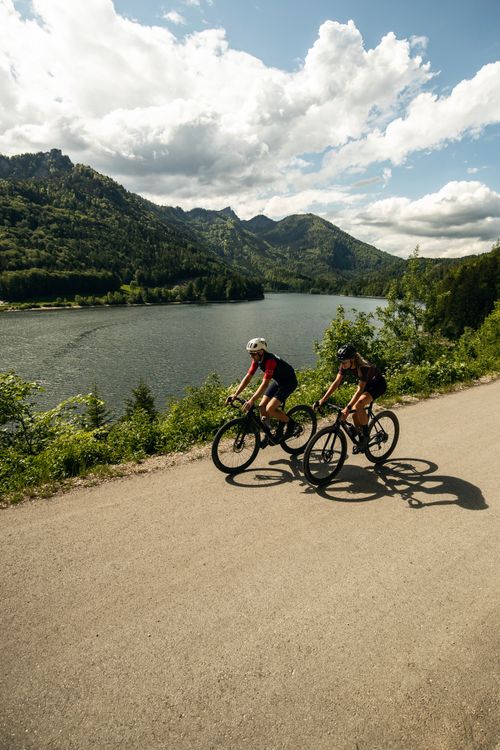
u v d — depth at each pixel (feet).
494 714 7.50
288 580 11.00
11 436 26.27
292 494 15.79
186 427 22.26
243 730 7.22
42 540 12.71
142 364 157.79
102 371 145.79
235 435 17.75
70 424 27.86
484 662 8.55
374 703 7.67
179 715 7.49
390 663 8.52
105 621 9.59
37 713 7.52
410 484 16.69
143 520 13.88
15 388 26.68
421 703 7.68
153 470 17.93
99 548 12.32
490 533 13.29
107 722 7.37
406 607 10.07
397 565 11.66
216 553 12.14
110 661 8.57
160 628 9.41
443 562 11.81
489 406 28.09
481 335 55.52
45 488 16.01
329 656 8.68
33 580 10.93
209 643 9.01
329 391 17.01
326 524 13.71
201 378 138.21
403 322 53.31
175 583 10.85
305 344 197.36
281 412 18.13
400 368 43.24
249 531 13.28
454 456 19.48
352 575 11.21
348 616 9.78
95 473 17.47
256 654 8.73
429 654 8.72
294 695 7.84
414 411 27.35
